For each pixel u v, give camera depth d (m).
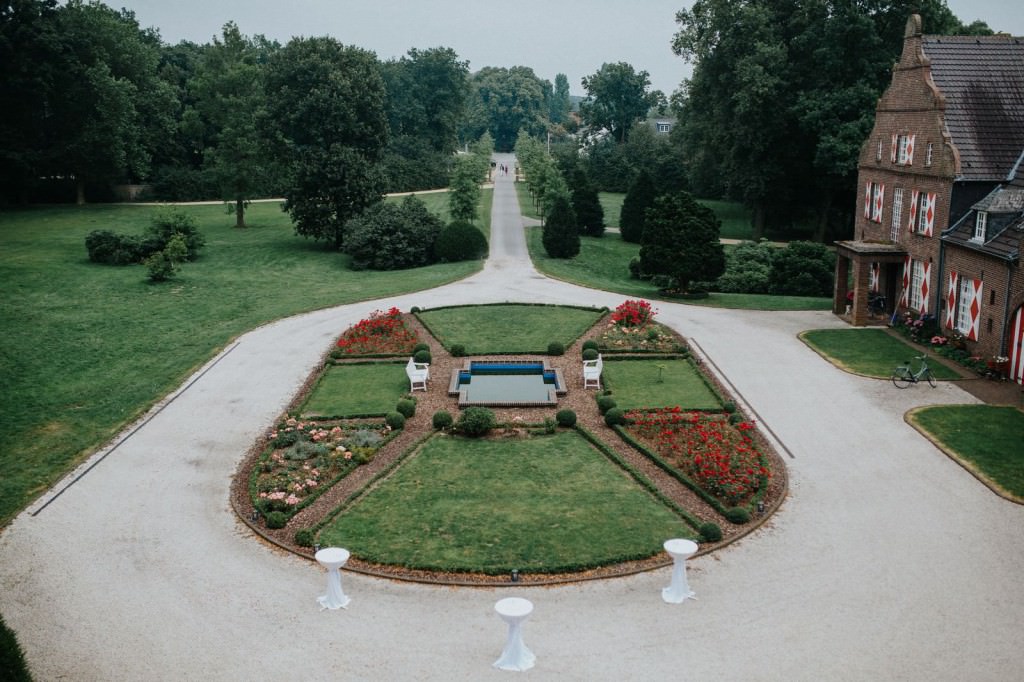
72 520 21.08
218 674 15.12
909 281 37.75
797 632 16.22
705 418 26.45
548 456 24.64
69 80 76.44
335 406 28.80
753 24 61.78
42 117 78.88
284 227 72.62
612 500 21.77
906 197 37.81
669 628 16.39
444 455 24.77
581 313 40.72
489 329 37.91
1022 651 15.55
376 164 64.69
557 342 34.44
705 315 40.72
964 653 15.51
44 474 23.70
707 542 19.69
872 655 15.48
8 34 73.38
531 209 83.88
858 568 18.56
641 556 18.89
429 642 16.03
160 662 15.47
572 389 30.38
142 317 40.62
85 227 67.56
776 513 21.25
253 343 36.56
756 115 61.62
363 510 21.34
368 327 36.12
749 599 17.39
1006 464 23.55
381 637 16.20
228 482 23.33
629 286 49.62
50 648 15.86
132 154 81.69
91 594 17.73
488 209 83.31
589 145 127.25
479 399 29.30
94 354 34.75
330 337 37.41
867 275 37.75
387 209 56.16
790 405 28.53
